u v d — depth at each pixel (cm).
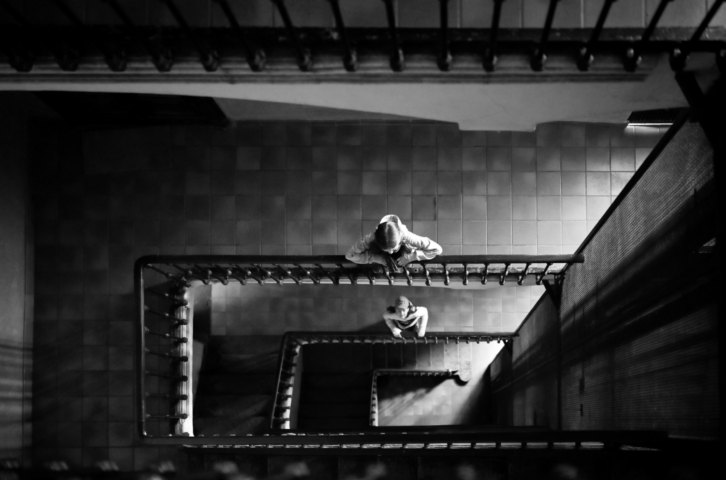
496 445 358
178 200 775
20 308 733
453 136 780
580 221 772
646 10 259
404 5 259
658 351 334
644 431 320
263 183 779
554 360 594
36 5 266
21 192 743
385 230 441
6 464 466
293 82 266
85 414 739
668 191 320
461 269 602
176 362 677
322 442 389
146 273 755
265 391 831
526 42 245
